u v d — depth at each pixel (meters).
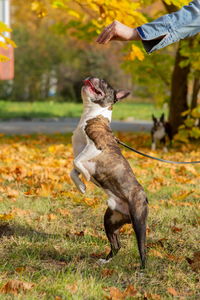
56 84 41.78
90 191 8.83
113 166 4.98
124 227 6.57
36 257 5.45
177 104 16.92
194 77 17.11
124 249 5.79
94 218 7.12
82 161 5.03
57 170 10.48
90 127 5.05
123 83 39.56
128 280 4.86
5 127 23.48
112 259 5.41
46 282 4.66
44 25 39.59
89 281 4.70
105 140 5.03
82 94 5.15
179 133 15.89
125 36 3.89
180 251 5.81
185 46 14.24
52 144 16.19
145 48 3.87
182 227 6.77
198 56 14.09
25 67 39.66
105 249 5.74
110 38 3.89
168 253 5.72
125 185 4.95
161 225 6.87
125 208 5.09
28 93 40.75
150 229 6.60
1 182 9.38
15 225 6.59
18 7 36.66
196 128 15.65
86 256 5.57
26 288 4.46
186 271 5.18
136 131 22.61
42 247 5.73
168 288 4.57
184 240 6.23
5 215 6.69
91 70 40.19
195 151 14.94
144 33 3.80
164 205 7.96
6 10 19.31
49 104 36.94
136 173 10.77
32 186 9.15
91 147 5.01
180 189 9.29
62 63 40.84
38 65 39.88
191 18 3.76
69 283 4.65
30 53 39.81
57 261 5.40
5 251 5.60
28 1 10.66
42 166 11.09
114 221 5.26
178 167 11.77
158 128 15.09
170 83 17.84
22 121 27.56
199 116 15.59
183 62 14.42
